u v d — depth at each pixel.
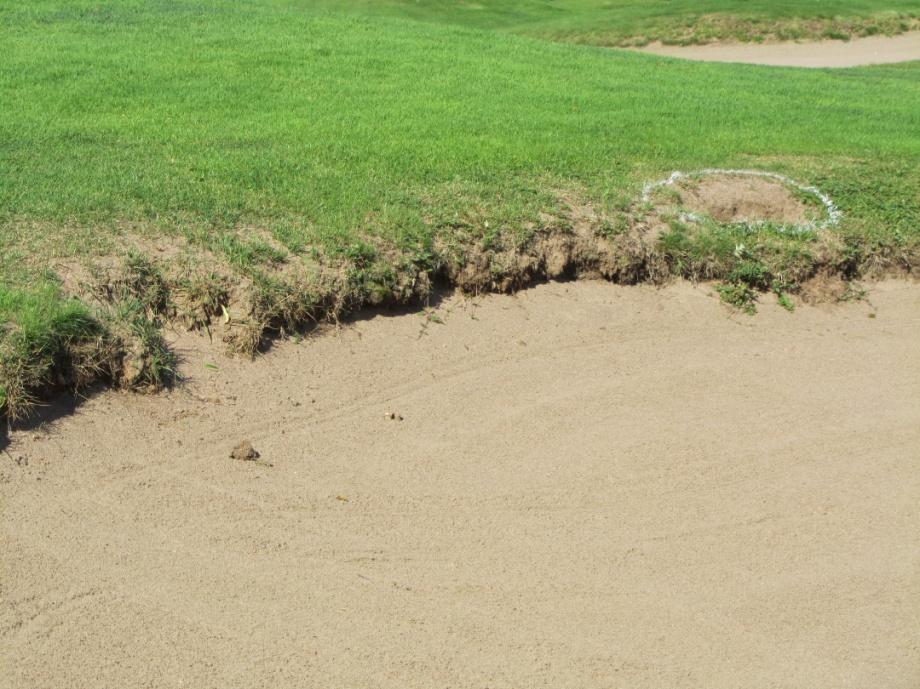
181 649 4.79
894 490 6.64
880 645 5.31
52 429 5.92
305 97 12.30
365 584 5.33
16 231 7.19
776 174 10.42
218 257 7.24
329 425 6.55
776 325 8.52
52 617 4.86
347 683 4.73
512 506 6.07
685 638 5.21
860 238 9.29
